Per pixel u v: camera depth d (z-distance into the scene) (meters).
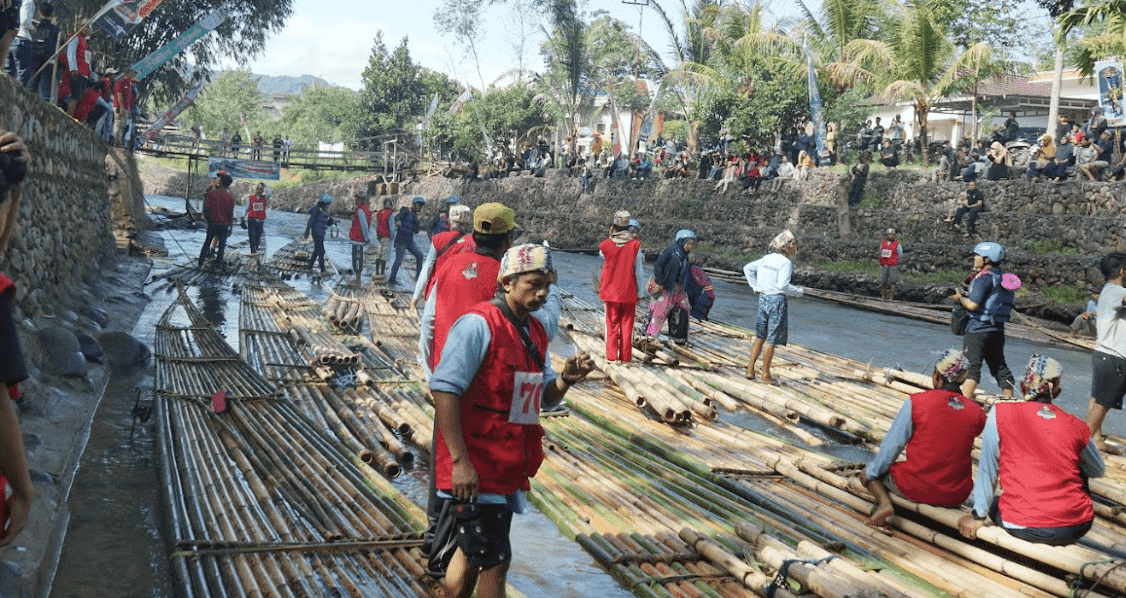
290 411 7.21
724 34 31.89
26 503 2.25
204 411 7.02
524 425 3.23
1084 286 17.17
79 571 4.35
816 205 24.34
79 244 12.04
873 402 8.84
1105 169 19.39
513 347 3.20
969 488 5.13
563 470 6.20
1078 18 16.34
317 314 12.34
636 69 39.75
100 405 7.31
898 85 24.91
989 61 24.17
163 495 5.22
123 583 4.26
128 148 24.39
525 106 42.50
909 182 23.48
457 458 3.09
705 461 6.55
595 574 4.67
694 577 4.56
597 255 29.47
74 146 11.86
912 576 4.59
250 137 70.75
